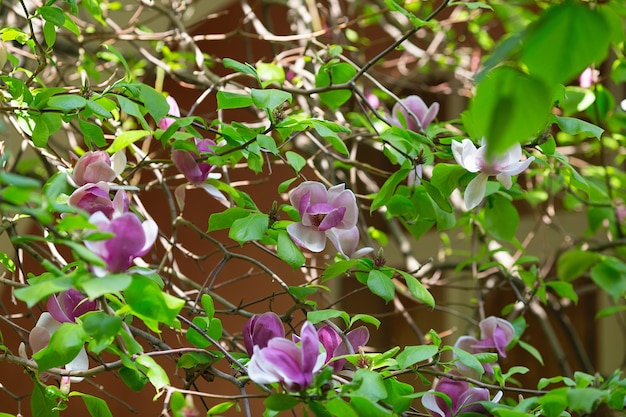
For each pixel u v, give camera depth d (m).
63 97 1.94
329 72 2.23
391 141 2.10
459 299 3.81
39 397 1.95
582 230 3.91
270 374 1.76
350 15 3.61
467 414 1.89
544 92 1.07
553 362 3.73
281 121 2.04
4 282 1.99
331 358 1.92
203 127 2.04
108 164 1.98
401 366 1.88
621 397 1.82
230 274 3.77
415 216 2.20
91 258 1.64
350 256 2.04
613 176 2.77
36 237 1.74
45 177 2.87
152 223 1.73
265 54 3.92
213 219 2.06
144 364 1.88
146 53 2.55
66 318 1.90
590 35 1.03
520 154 2.01
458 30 3.91
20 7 2.64
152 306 1.71
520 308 2.70
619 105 3.51
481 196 2.02
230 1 3.85
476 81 1.06
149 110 1.96
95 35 2.62
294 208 2.04
